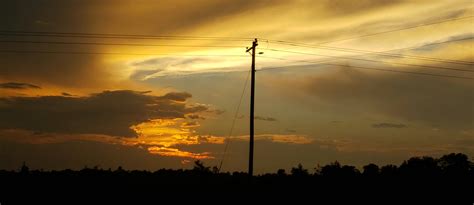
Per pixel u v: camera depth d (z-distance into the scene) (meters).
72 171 75.12
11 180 68.62
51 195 61.66
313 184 70.44
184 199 60.22
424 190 67.12
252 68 50.91
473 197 63.16
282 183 70.44
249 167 50.75
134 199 60.19
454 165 77.81
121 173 76.06
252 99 50.56
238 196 60.81
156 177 74.12
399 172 77.06
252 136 50.34
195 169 75.19
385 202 59.84
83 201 58.00
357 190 66.88
